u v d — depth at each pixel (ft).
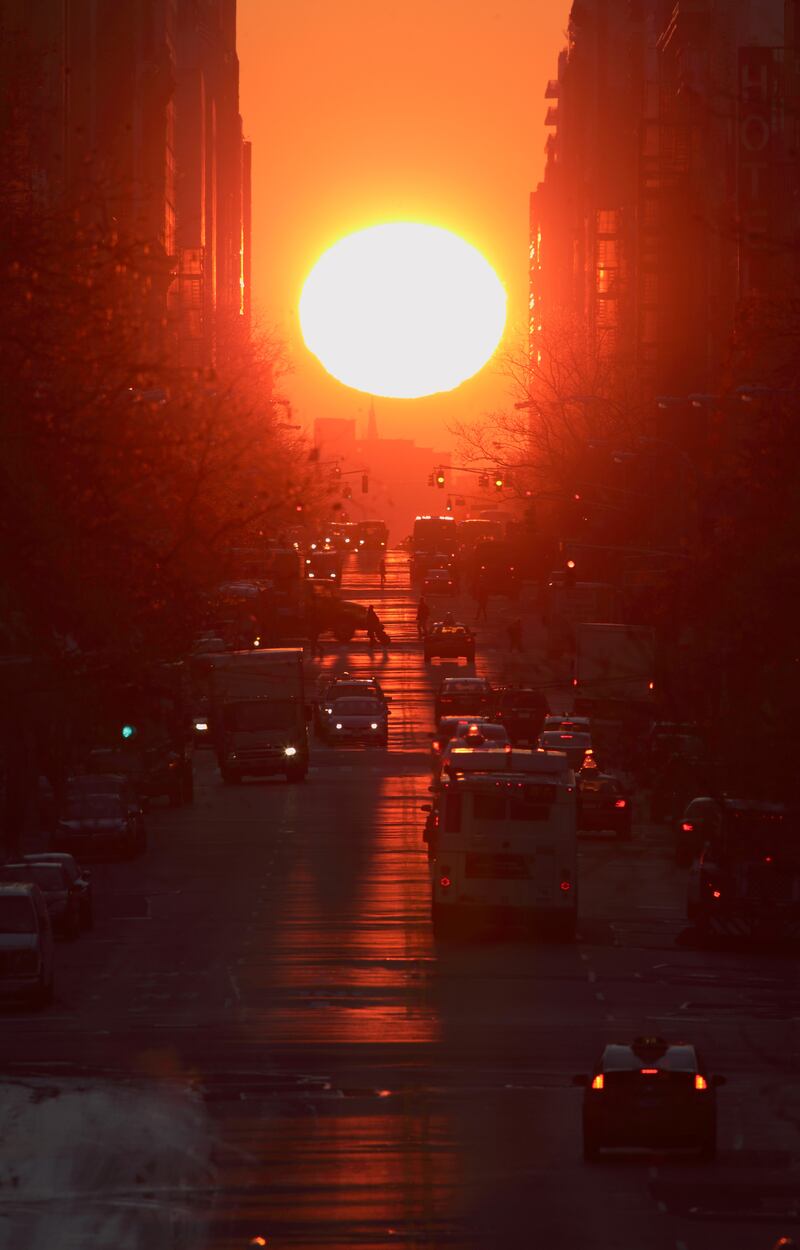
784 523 339.16
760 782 301.63
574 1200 264.52
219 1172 279.69
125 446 222.69
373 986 468.34
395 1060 376.89
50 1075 359.05
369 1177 278.05
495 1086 350.43
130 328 231.09
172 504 226.17
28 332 223.30
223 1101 335.88
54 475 220.64
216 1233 245.24
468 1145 298.56
